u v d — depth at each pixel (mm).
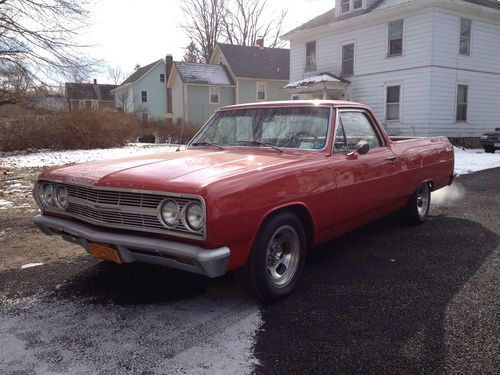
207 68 37188
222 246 2900
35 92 18375
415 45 17781
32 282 3932
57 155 17188
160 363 2621
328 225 3945
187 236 2865
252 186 3076
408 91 18297
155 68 45219
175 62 36844
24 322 3164
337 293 3650
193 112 35969
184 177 3045
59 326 3102
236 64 36906
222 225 2836
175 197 2893
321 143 4035
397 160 4941
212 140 4668
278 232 3385
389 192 4844
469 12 18203
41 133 19672
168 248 2885
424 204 5977
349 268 4266
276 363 2621
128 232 3164
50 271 4219
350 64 20953
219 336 2941
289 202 3375
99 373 2523
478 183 9680
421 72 17688
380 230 5695
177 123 30297
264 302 3416
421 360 2645
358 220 4477
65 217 3686
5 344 2854
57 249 4930
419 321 3137
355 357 2678
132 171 3312
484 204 7383
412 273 4109
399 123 18781
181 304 3465
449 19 17562
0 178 10578
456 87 18359
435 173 5953
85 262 4480
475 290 3691
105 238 3145
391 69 18875
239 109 4715
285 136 4219
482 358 2666
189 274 4121
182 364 2611
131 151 18703
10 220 6289
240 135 4500
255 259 3186
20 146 19219
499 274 4066
